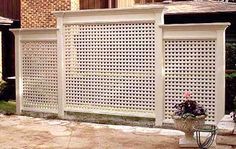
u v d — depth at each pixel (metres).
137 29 5.66
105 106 6.00
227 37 8.10
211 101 5.28
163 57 5.52
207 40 5.23
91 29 6.02
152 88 5.62
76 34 6.14
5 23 8.64
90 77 6.09
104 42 5.93
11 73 9.43
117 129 5.48
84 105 6.17
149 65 5.61
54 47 6.33
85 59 6.11
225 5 8.48
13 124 5.88
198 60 5.31
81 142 4.71
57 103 6.38
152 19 5.52
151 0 10.52
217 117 5.22
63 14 6.15
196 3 9.12
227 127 3.66
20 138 4.95
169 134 5.13
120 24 5.79
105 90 5.98
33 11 8.02
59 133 5.23
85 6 8.50
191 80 5.38
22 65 6.70
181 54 5.41
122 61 5.82
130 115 5.77
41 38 6.43
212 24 5.11
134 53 5.71
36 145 4.58
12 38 9.42
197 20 8.18
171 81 5.51
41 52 6.48
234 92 6.66
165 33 5.47
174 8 8.55
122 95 5.86
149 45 5.59
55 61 6.34
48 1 7.82
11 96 8.71
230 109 6.68
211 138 4.02
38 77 6.55
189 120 4.27
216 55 5.18
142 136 5.03
